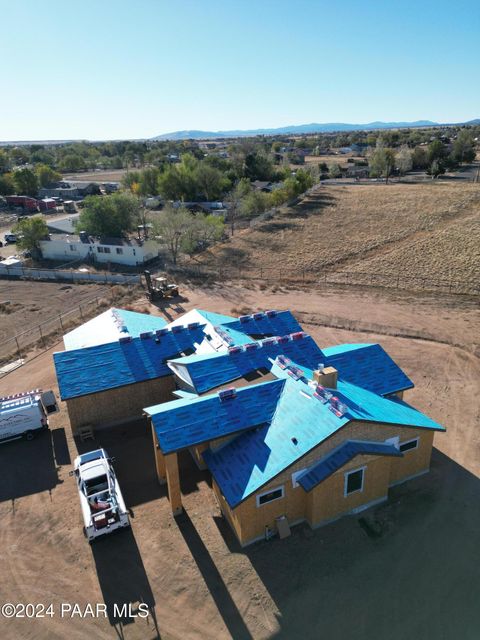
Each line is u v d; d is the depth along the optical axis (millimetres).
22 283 59656
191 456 24812
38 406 26688
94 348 28516
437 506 20750
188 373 24500
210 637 15672
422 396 29484
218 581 17594
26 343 41375
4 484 23375
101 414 27250
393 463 21516
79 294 54344
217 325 31062
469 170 138875
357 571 17781
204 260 65562
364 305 46281
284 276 57156
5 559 19000
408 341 38031
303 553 18578
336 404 19734
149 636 15805
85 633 16031
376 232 73875
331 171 146625
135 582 17719
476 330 38906
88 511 19672
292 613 16328
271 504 18812
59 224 79062
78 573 18219
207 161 136125
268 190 112312
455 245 62969
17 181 129250
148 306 49188
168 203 82438
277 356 25766
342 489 19578
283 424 20375
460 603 16531
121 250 65562
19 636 16047
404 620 15992
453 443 24891
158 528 20141
